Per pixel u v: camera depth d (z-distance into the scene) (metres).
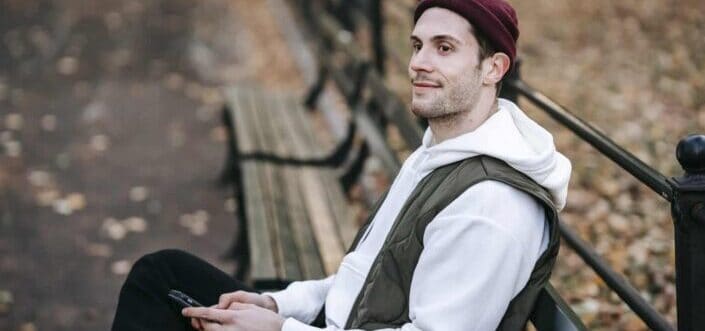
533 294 2.63
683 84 10.22
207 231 7.07
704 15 12.85
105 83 11.98
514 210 2.54
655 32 12.47
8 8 16.52
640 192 7.03
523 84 4.21
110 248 6.69
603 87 10.34
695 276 2.29
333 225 5.55
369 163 7.93
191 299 2.89
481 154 2.65
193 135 9.71
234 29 15.66
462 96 2.68
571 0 14.41
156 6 17.45
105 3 17.45
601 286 5.63
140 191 7.93
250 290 3.13
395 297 2.66
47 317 5.58
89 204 7.58
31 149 9.08
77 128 9.89
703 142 2.28
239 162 7.06
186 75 12.62
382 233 2.88
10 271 6.22
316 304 3.17
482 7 2.64
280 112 8.79
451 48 2.67
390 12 14.05
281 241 5.07
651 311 2.83
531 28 13.30
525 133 2.78
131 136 9.64
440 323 2.48
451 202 2.57
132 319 2.87
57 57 13.34
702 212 2.27
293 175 6.75
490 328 2.54
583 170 7.54
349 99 7.80
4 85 11.67
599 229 6.51
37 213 7.33
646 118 9.13
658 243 6.22
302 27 13.18
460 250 2.52
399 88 10.52
